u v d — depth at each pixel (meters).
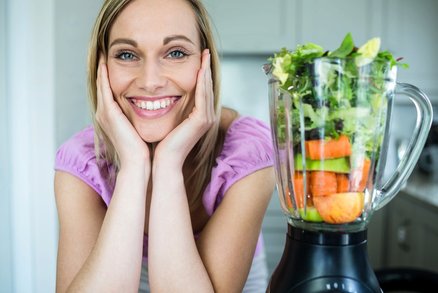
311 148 0.49
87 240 0.89
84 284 0.72
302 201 0.51
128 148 0.78
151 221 0.77
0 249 1.39
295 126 0.50
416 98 0.53
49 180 1.45
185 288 0.74
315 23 2.40
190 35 0.76
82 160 0.93
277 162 0.56
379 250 2.37
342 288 0.50
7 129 1.39
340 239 0.50
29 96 1.41
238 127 0.92
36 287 1.47
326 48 2.41
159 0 0.73
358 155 0.48
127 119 0.79
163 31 0.72
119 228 0.75
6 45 1.36
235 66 2.60
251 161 0.84
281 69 0.48
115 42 0.75
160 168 0.78
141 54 0.74
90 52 0.84
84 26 1.65
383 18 2.41
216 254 0.79
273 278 0.56
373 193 0.52
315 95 0.47
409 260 1.99
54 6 1.42
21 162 1.41
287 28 2.40
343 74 0.46
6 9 1.35
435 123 2.40
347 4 2.40
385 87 0.48
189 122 0.78
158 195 0.77
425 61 2.43
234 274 0.79
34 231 1.45
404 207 2.06
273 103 0.54
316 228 0.51
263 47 2.41
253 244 0.83
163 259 0.75
